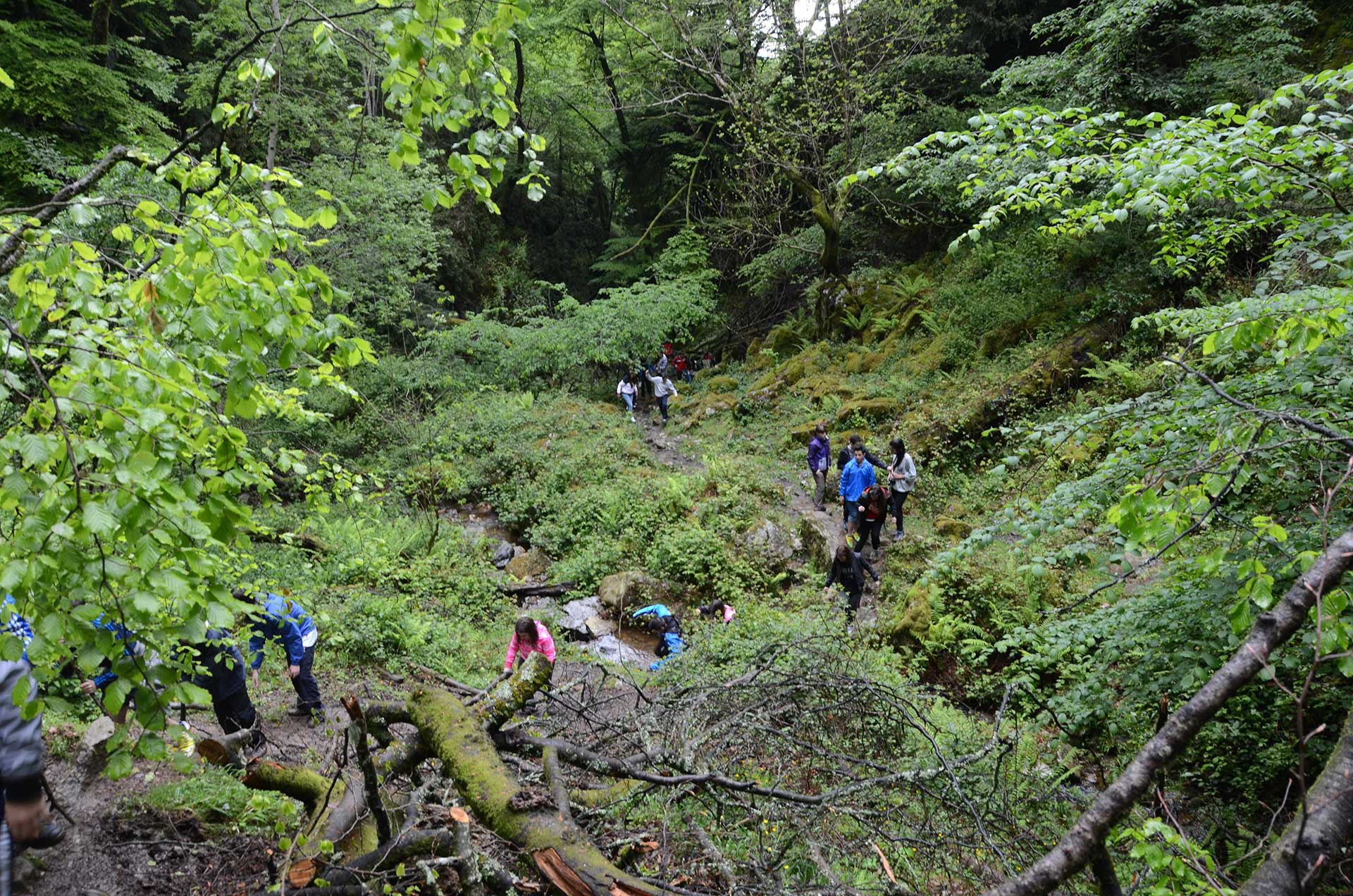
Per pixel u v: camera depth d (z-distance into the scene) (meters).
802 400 19.95
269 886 3.95
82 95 14.95
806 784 4.67
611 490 15.75
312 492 5.96
